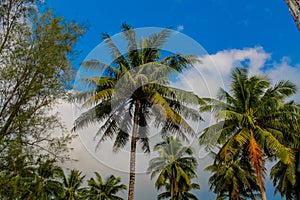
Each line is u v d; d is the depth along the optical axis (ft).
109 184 137.59
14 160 26.04
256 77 70.18
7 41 26.35
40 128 26.99
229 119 67.77
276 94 69.05
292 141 69.10
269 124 68.85
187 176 95.96
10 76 25.88
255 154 62.59
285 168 86.12
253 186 96.78
